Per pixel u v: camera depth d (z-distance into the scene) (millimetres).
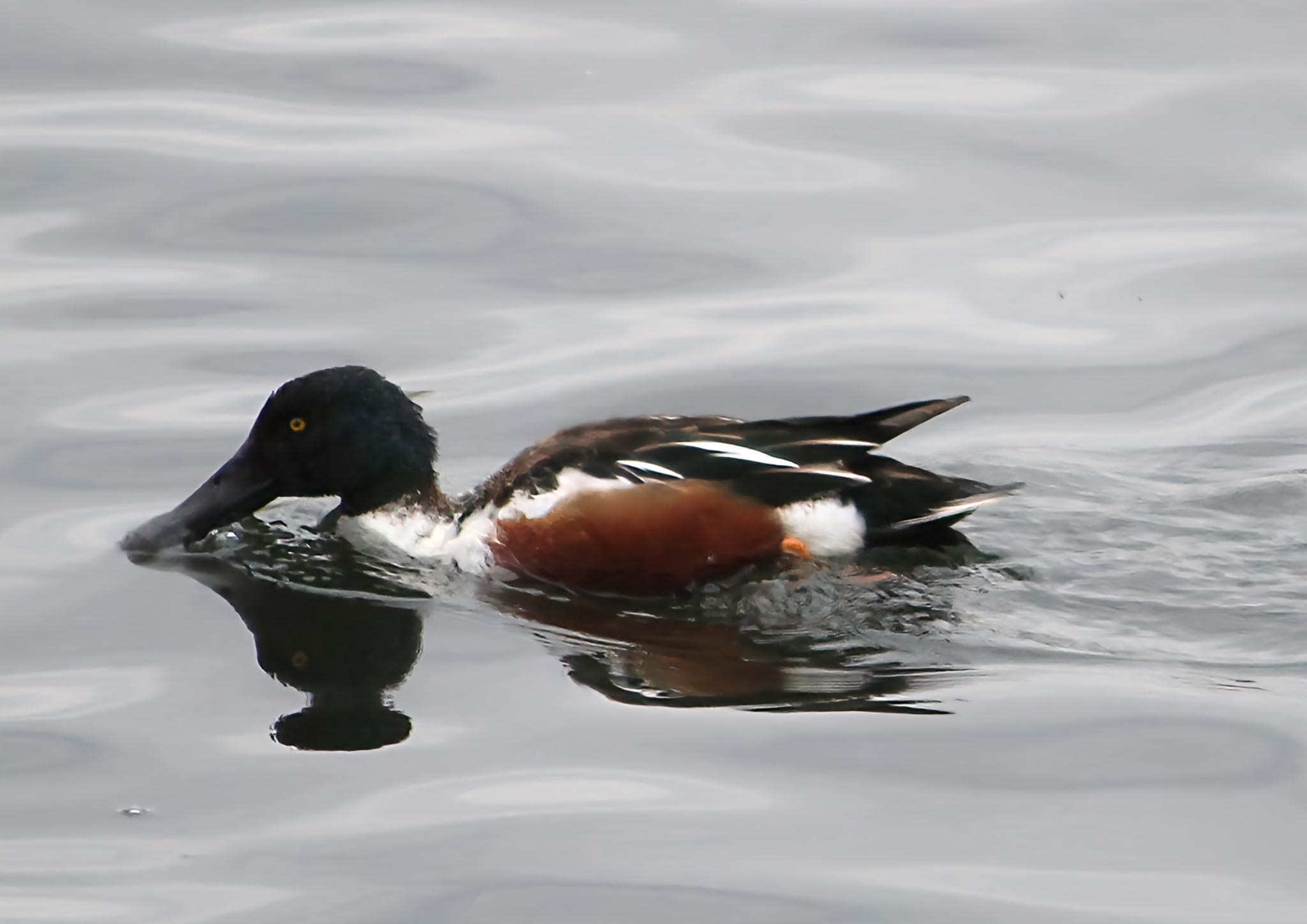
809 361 16250
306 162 19438
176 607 12508
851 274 17734
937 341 16625
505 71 21438
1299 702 10938
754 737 10586
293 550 13625
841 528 13047
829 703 11047
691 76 21359
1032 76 21266
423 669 11609
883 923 8859
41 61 21422
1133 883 9133
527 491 13203
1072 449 14922
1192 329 16781
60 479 14258
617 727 10719
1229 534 13508
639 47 22125
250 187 19016
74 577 12844
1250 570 12969
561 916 8961
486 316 17031
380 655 11820
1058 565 13086
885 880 9180
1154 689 11156
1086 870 9250
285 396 13789
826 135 20078
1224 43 21812
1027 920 8844
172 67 21375
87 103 20500
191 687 11336
